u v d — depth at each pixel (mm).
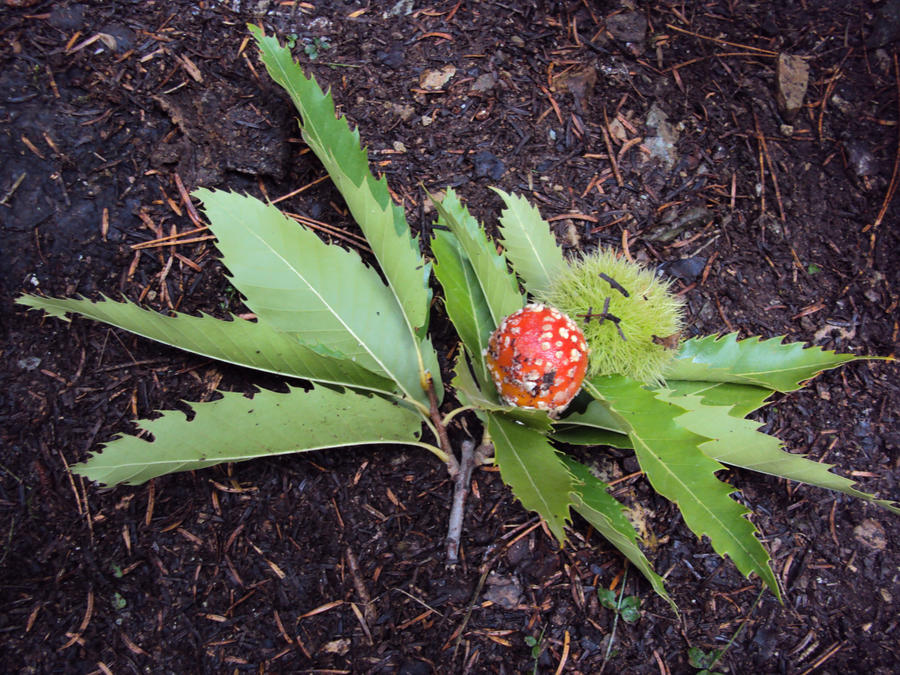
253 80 498
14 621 386
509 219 420
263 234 383
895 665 422
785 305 505
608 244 500
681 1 592
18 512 403
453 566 424
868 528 460
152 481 423
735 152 542
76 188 455
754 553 336
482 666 403
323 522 429
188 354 446
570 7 568
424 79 524
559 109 533
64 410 422
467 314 397
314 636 403
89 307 368
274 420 376
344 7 536
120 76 478
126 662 386
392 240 371
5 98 459
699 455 340
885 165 545
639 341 364
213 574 410
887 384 493
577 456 462
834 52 583
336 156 421
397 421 405
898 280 516
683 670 414
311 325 398
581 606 423
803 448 476
